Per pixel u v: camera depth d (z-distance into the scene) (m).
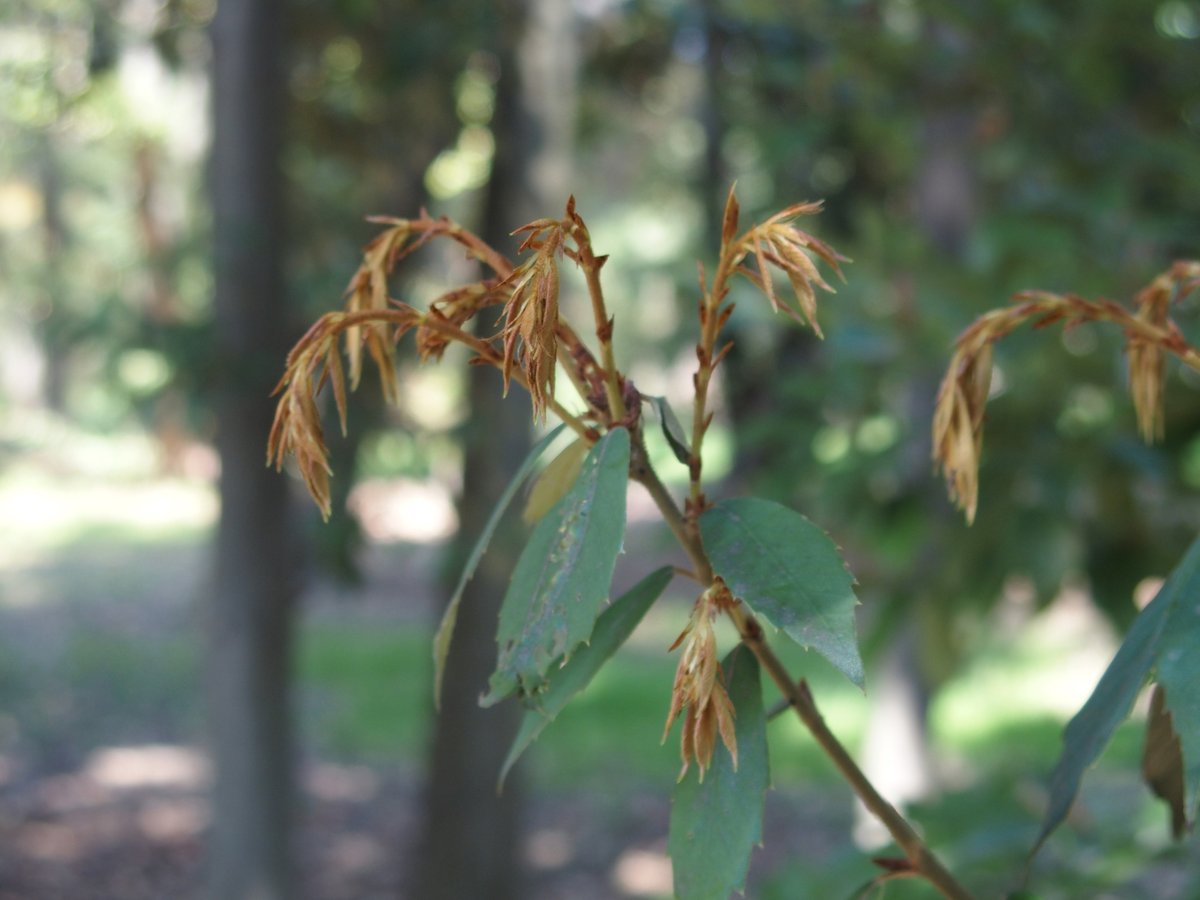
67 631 14.40
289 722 5.68
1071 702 11.03
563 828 9.10
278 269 5.18
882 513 2.49
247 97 5.12
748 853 0.79
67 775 9.85
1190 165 2.67
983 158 3.48
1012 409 2.32
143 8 6.21
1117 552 2.24
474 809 6.32
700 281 0.81
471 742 6.26
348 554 5.59
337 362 0.81
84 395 27.39
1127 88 2.93
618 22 6.30
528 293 0.70
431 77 6.10
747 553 0.77
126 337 5.03
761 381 4.93
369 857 8.52
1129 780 5.62
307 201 6.75
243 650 5.50
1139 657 0.87
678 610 14.41
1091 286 2.38
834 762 0.92
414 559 17.78
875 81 3.29
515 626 0.76
